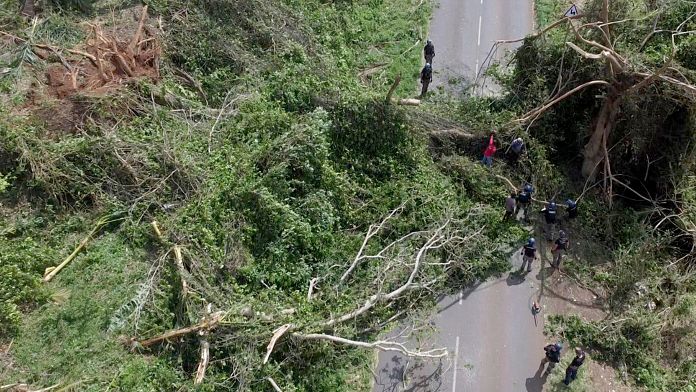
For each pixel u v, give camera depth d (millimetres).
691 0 21422
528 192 20609
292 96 21016
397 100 21000
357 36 27266
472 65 26688
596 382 17422
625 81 19594
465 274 19484
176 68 22031
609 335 18156
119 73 20594
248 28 24016
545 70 22672
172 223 17141
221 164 18719
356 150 20953
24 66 20516
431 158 21703
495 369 17516
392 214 19578
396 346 17484
